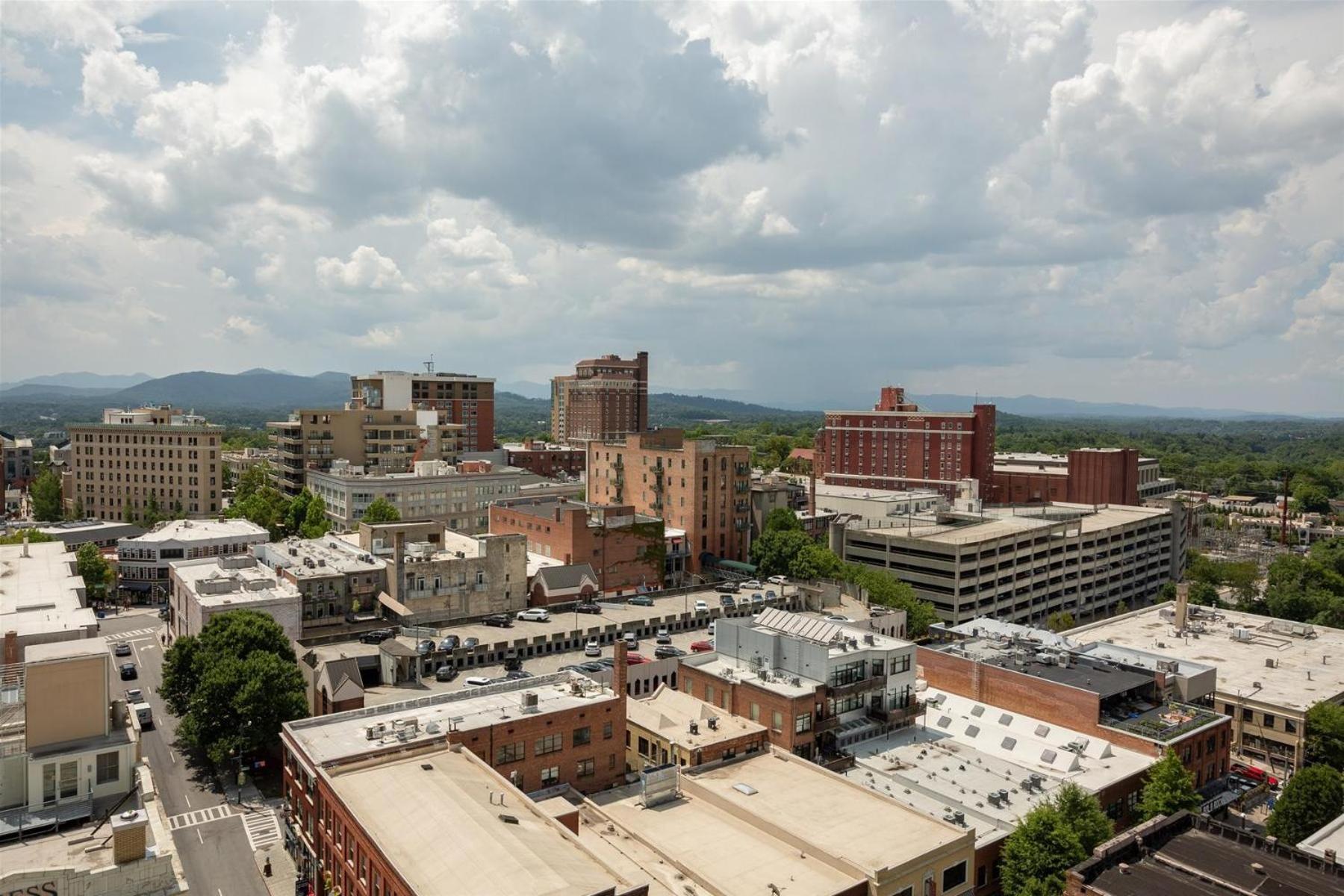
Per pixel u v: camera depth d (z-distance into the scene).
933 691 113.69
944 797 84.50
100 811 56.50
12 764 56.47
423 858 57.81
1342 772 109.12
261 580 128.62
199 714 99.50
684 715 94.19
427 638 124.31
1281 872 63.47
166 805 98.06
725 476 193.62
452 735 76.12
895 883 66.62
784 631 110.69
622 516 171.00
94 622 102.25
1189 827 70.12
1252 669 132.50
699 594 161.25
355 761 72.75
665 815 76.88
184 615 131.50
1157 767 87.44
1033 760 95.00
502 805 66.38
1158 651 141.00
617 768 86.25
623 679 85.94
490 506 189.75
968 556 191.62
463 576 140.00
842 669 98.25
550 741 81.25
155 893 50.97
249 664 100.12
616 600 155.75
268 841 90.06
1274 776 113.44
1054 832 72.81
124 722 61.84
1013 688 105.81
